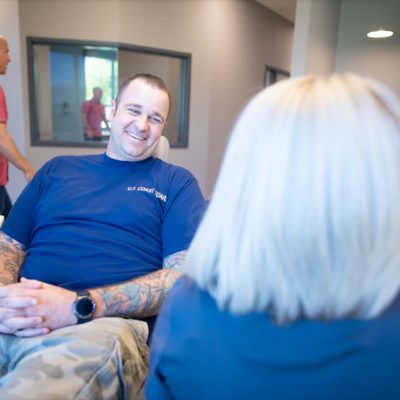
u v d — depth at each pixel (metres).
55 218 1.22
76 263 1.14
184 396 0.51
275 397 0.45
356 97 0.43
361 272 0.41
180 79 4.80
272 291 0.43
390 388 0.44
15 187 3.25
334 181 0.39
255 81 5.87
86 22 4.18
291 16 6.14
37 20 4.08
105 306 0.98
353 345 0.42
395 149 0.41
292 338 0.43
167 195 1.30
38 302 0.90
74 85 4.43
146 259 1.21
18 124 3.07
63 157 1.37
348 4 4.68
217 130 5.22
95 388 0.74
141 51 4.46
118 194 1.25
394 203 0.40
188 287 0.54
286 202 0.41
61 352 0.78
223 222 0.46
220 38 4.92
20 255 1.27
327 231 0.40
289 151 0.41
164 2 4.42
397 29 4.48
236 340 0.45
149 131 1.30
